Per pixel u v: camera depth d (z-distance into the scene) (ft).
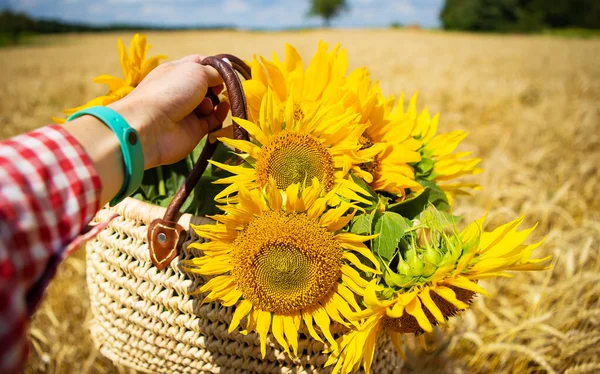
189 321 1.48
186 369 1.55
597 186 3.84
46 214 0.81
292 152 1.35
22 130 6.52
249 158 1.38
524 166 4.31
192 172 1.40
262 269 1.30
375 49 23.80
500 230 1.29
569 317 2.25
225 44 31.27
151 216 1.43
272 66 1.47
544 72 13.56
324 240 1.30
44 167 0.84
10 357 0.71
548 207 2.97
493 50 23.32
